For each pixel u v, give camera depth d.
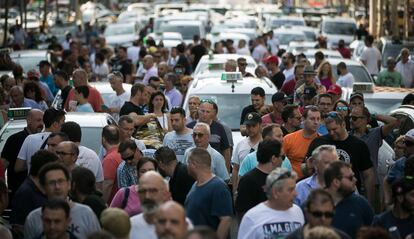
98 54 55.03
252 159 23.66
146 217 17.73
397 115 30.81
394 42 64.31
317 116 24.59
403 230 18.89
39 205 20.36
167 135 27.27
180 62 56.91
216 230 20.16
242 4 171.50
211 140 27.97
